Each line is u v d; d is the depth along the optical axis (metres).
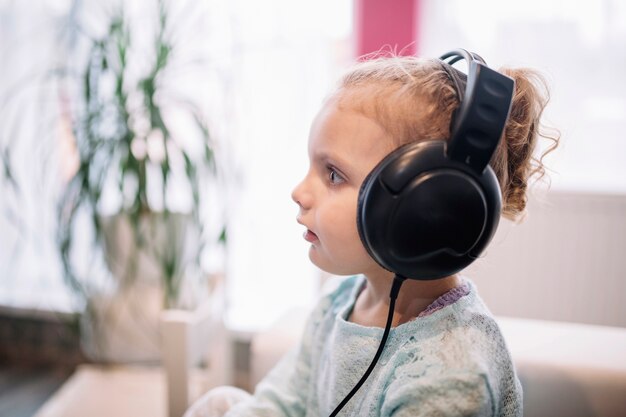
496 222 0.50
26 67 1.77
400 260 0.49
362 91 0.56
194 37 1.51
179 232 1.30
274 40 1.60
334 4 1.58
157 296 1.34
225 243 1.38
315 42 1.60
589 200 1.43
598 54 1.49
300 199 0.59
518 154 0.61
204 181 1.37
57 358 1.94
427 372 0.54
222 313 1.25
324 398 0.68
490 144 0.47
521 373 0.77
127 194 1.31
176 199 1.50
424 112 0.53
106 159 1.31
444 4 1.55
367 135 0.54
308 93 1.62
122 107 1.31
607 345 0.82
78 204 1.33
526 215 0.68
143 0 1.52
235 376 1.83
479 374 0.52
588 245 1.45
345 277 0.84
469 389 0.52
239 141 1.63
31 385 1.81
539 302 1.49
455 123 0.47
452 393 0.52
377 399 0.58
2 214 1.87
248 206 1.73
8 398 1.74
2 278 1.93
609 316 1.47
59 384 1.82
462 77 0.57
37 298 1.91
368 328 0.62
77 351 1.93
